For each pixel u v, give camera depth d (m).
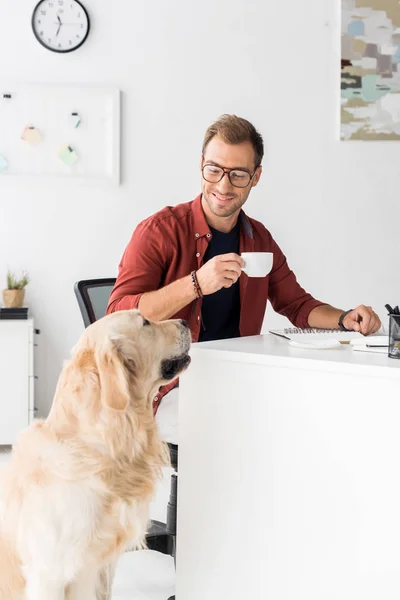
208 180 2.12
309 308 2.37
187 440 1.67
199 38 3.92
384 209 4.15
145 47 3.89
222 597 1.65
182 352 1.65
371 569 1.44
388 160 4.12
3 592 1.52
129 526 1.56
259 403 1.56
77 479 1.47
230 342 1.80
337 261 4.13
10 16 3.78
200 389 1.65
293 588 1.55
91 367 1.51
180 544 1.70
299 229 4.09
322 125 4.05
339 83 4.03
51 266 3.93
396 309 1.53
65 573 1.48
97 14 3.84
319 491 1.50
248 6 3.93
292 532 1.54
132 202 3.96
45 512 1.46
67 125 3.85
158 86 3.91
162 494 3.07
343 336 1.87
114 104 3.86
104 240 3.95
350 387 1.44
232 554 1.63
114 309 2.08
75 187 3.90
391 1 4.01
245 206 4.04
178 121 3.94
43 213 3.89
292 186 4.06
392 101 4.07
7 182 3.85
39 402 3.96
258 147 2.14
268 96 4.00
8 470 1.55
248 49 3.96
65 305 3.95
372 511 1.43
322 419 1.48
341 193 4.10
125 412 1.54
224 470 1.62
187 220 2.21
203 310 2.23
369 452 1.43
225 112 3.97
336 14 4.00
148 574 2.31
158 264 2.16
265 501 1.57
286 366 1.51
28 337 3.64
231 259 1.81
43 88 3.81
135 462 1.57
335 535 1.48
